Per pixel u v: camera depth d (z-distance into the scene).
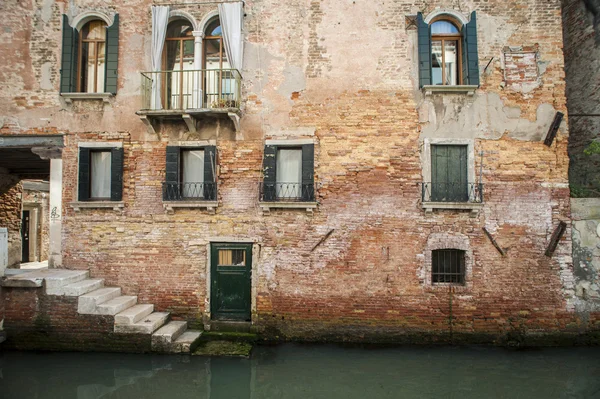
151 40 8.38
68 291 7.39
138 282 8.24
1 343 7.44
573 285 7.73
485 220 7.86
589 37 9.03
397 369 6.80
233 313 8.16
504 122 8.00
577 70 9.38
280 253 8.05
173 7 8.45
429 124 8.04
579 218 7.87
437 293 7.82
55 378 6.48
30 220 14.95
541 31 8.07
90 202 8.29
